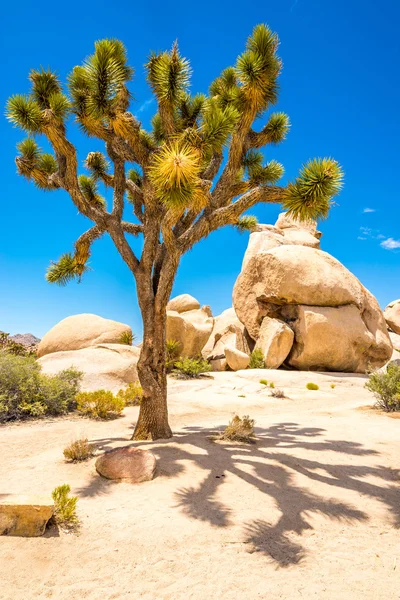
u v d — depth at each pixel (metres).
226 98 8.46
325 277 23.88
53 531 3.95
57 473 5.68
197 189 6.09
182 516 4.35
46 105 8.12
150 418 7.60
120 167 8.56
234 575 3.34
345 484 5.48
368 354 24.53
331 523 4.38
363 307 24.91
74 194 7.86
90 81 6.61
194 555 3.63
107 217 8.12
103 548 3.71
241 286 26.66
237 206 7.29
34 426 9.73
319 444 7.38
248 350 26.02
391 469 6.15
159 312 7.61
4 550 3.61
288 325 23.97
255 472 5.74
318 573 3.41
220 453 6.54
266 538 3.98
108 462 5.62
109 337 20.42
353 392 17.38
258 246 29.14
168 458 6.18
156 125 10.08
